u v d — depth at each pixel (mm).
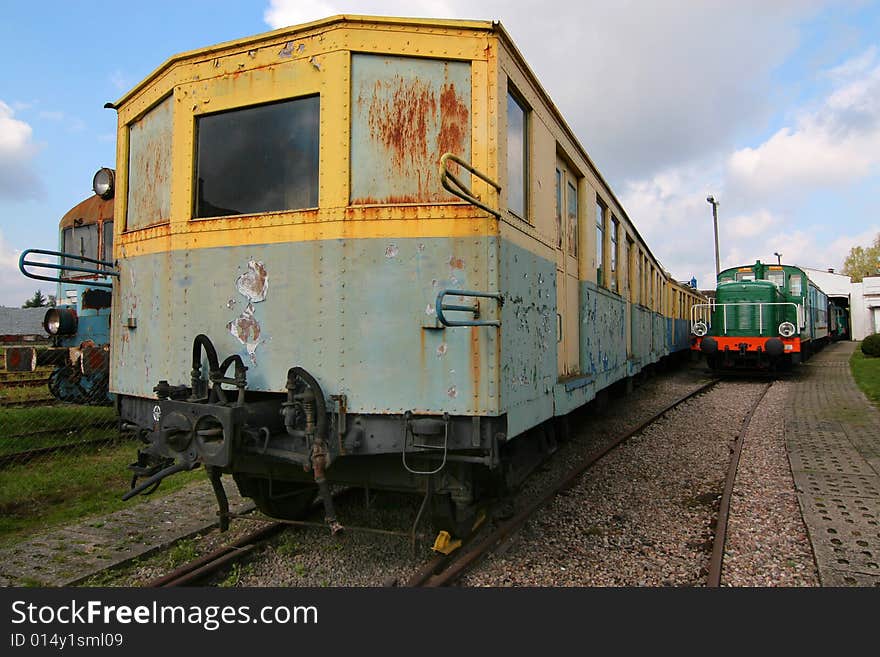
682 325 19562
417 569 3764
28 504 5352
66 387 9945
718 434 8312
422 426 3205
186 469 3303
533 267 4113
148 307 4086
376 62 3488
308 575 3754
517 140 4020
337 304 3414
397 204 3410
